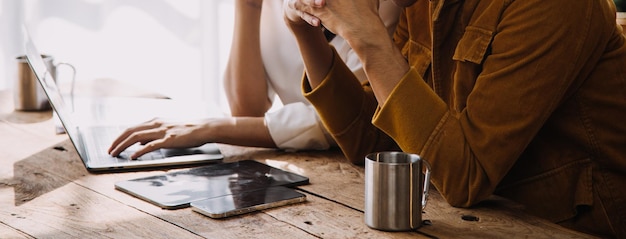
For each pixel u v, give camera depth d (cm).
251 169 153
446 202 134
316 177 150
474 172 130
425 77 156
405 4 149
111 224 121
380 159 123
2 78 331
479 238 115
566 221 145
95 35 348
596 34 132
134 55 356
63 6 341
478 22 135
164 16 358
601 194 143
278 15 209
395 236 115
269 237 115
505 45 129
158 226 120
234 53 214
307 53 154
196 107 209
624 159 142
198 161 160
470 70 137
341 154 172
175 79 363
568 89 139
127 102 214
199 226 120
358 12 132
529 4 127
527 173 146
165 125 172
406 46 168
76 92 226
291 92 212
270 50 212
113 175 151
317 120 172
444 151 130
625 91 140
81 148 163
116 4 350
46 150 171
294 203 132
